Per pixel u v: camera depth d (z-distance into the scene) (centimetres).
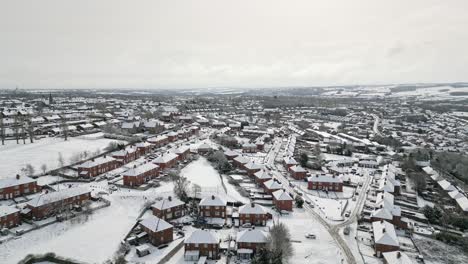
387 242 11450
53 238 11381
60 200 13075
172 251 11188
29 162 18362
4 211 11800
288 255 11106
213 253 11006
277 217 14538
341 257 11344
